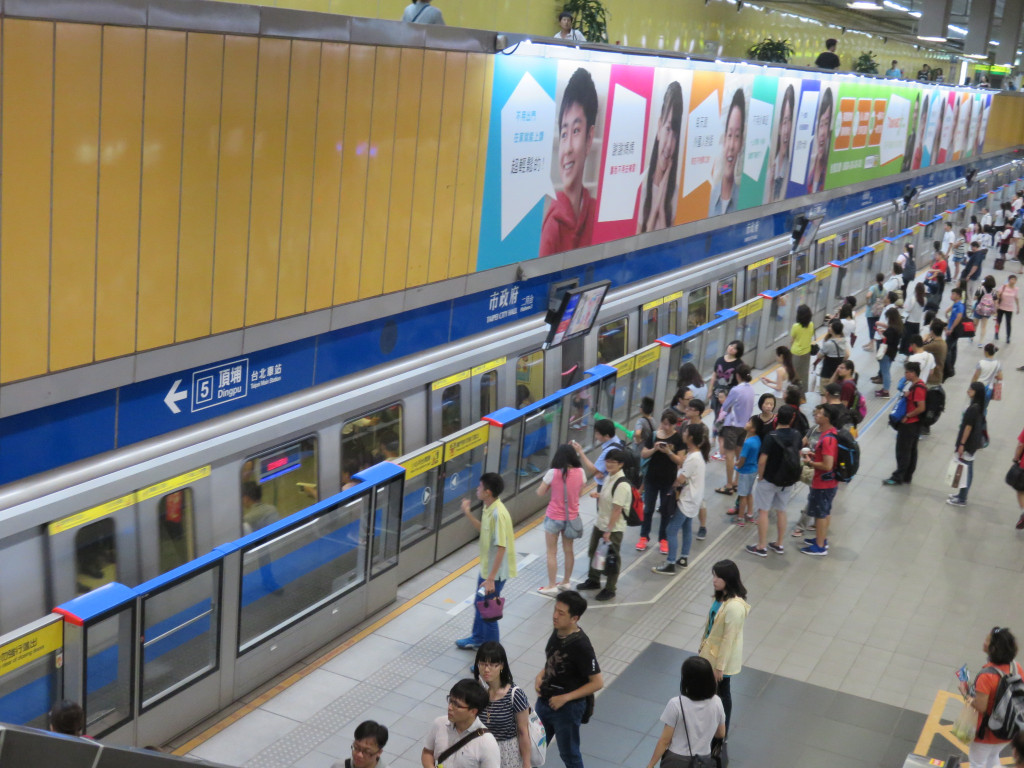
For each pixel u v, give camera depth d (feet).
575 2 53.88
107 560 24.99
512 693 19.48
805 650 31.48
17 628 22.38
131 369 24.22
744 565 37.22
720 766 21.57
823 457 37.19
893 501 44.65
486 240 37.78
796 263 74.90
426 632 31.09
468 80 34.32
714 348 55.67
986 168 145.89
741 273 64.13
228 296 26.58
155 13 22.25
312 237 29.04
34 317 21.33
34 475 22.76
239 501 29.09
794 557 38.22
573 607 21.68
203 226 25.12
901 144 97.55
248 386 28.66
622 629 31.78
